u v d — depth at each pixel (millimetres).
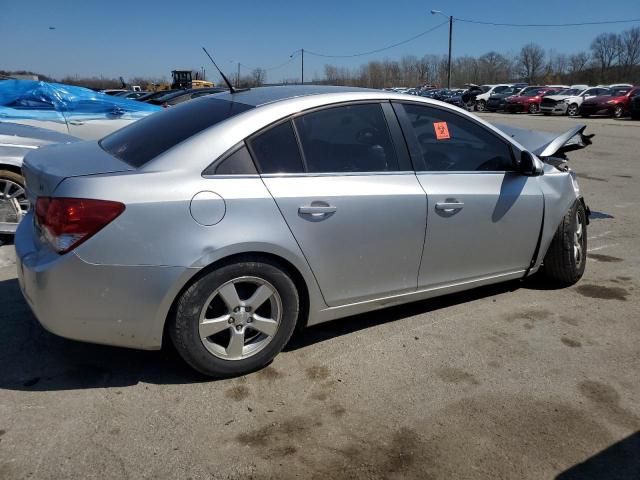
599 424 2689
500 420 2703
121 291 2605
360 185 3127
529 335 3588
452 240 3523
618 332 3658
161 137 3006
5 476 2234
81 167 2766
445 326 3688
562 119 27406
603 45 76500
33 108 6973
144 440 2482
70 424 2570
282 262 2951
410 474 2334
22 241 2883
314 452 2449
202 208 2689
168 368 3074
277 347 3051
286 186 2908
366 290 3287
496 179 3719
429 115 3533
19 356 3150
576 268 4332
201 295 2744
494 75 77750
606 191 8570
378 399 2850
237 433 2555
